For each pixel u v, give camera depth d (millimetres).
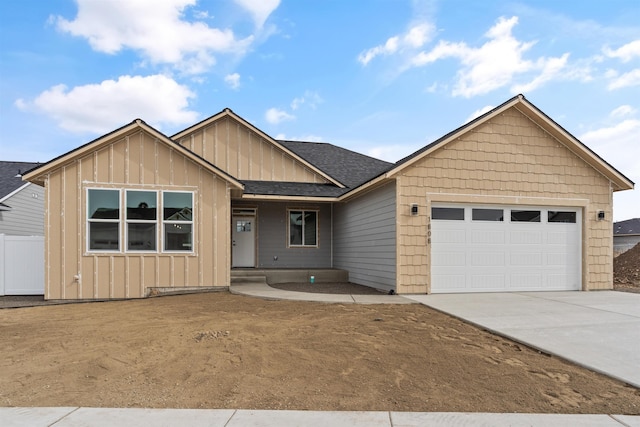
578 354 5590
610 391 4441
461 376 4895
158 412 3947
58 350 6055
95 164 11367
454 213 11719
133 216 11555
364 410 3994
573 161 12461
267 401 4227
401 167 11109
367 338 6547
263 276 14008
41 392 4492
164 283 11672
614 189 13023
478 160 11781
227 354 5746
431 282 11406
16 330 7379
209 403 4188
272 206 16391
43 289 12172
